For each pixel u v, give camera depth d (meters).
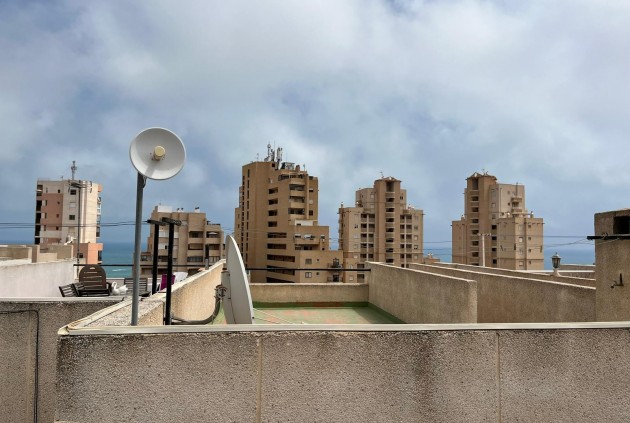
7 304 3.83
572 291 5.55
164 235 78.88
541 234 88.12
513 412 2.91
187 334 2.71
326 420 2.76
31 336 3.86
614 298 4.73
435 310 6.91
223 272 4.87
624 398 3.03
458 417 2.86
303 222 89.81
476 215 99.06
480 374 2.91
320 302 10.95
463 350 2.91
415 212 105.25
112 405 2.62
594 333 3.05
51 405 3.81
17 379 3.80
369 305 11.04
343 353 2.81
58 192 75.94
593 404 2.99
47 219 75.62
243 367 2.73
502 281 7.20
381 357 2.83
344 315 9.88
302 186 95.69
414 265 11.37
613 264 4.78
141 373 2.65
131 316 3.25
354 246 101.31
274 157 103.19
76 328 2.75
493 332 2.95
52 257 22.92
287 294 10.89
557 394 2.96
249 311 4.34
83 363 2.62
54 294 13.52
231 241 4.90
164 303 4.25
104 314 3.38
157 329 2.69
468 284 5.83
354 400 2.79
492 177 98.44
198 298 7.11
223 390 2.71
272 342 2.77
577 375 3.00
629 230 4.71
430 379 2.86
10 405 3.78
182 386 2.68
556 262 8.95
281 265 90.88
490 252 95.00
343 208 105.44
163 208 57.50
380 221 102.81
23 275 11.40
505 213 94.62
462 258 101.38
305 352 2.79
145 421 2.63
